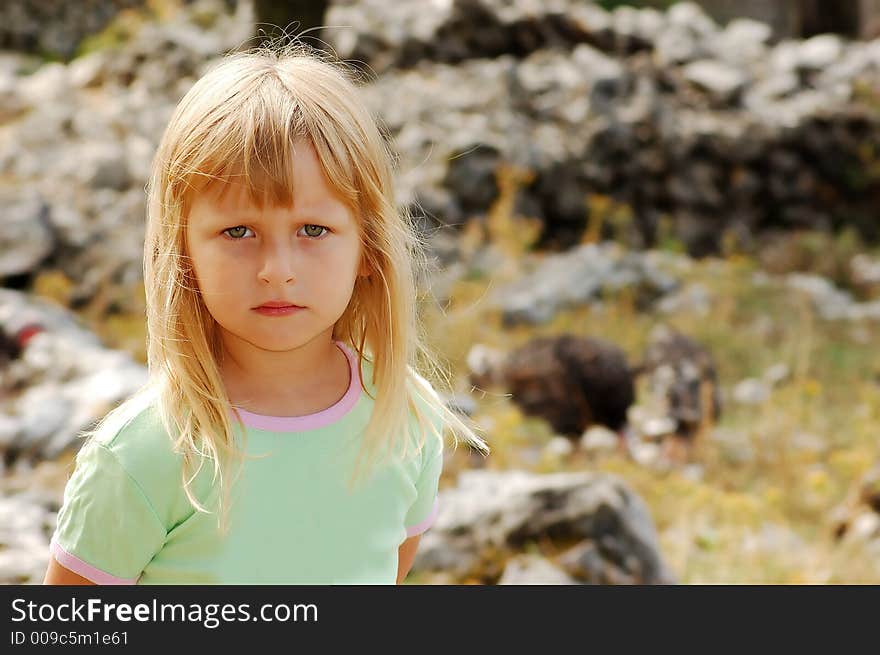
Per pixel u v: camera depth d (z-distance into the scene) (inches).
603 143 561.3
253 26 485.4
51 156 508.1
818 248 550.0
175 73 594.9
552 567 191.0
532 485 204.5
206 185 76.5
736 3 951.6
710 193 584.7
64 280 416.5
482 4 595.5
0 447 247.6
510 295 448.5
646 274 473.7
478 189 513.7
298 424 81.8
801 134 604.4
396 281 85.0
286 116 76.7
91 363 294.2
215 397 79.5
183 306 80.0
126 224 460.1
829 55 660.1
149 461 78.3
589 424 314.8
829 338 432.8
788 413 334.6
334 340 90.0
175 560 80.0
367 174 81.2
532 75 579.5
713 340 419.5
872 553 235.8
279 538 80.2
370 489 84.4
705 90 612.7
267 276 76.2
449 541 198.7
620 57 623.5
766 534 247.1
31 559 180.9
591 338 323.0
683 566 219.5
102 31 781.9
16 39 772.6
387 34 582.9
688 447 302.5
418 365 105.3
